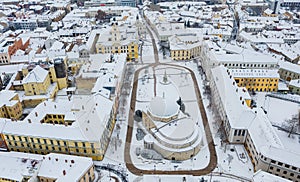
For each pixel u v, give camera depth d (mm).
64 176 89125
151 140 104375
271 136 104000
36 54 182625
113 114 120938
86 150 105188
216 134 115125
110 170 102000
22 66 166500
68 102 131000
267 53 189500
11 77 165625
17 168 94062
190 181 87438
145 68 147250
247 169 102625
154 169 101875
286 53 197750
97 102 118000
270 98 148750
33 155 100688
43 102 131375
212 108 123062
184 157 104938
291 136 119125
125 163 104562
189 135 103188
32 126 108125
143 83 119188
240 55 169750
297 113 134375
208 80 148125
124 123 118812
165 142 102188
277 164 95000
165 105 100500
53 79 155750
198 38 198250
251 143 106375
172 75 117125
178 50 176125
